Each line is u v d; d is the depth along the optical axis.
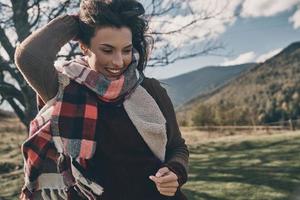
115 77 1.71
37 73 1.67
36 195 1.84
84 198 1.75
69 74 1.71
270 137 20.44
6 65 11.17
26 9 10.79
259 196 10.49
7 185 13.42
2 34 11.08
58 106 1.70
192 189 11.58
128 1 1.69
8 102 12.80
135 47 1.81
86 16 1.66
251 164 14.41
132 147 1.73
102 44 1.64
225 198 10.63
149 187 1.75
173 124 1.86
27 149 1.76
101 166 1.73
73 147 1.68
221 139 22.20
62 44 1.73
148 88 1.81
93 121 1.70
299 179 11.59
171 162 1.76
